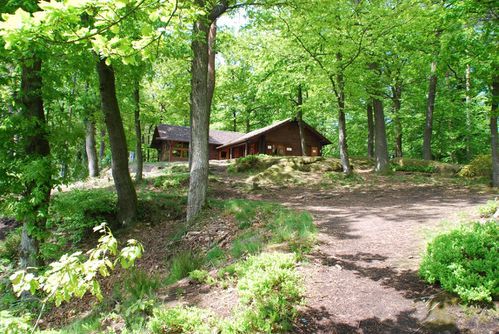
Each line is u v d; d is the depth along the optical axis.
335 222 8.36
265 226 7.88
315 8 11.62
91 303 6.78
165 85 18.34
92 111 10.58
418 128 25.98
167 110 18.52
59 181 7.95
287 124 30.59
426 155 19.39
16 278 2.54
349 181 16.30
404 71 18.16
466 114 22.27
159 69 15.64
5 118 7.45
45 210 7.56
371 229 7.46
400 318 3.83
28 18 2.79
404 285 4.53
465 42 8.10
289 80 17.89
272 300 3.93
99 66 10.16
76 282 2.66
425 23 12.38
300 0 10.77
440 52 9.05
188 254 7.09
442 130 24.83
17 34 2.91
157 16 3.38
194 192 9.84
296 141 31.03
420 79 20.91
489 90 11.68
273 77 18.94
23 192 7.68
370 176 17.22
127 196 11.05
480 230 4.92
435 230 6.71
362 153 35.16
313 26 13.34
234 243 7.12
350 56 14.47
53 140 7.88
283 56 16.50
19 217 7.41
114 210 11.38
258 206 9.81
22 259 7.83
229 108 34.97
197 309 4.11
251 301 4.18
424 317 3.77
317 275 4.95
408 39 14.27
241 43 16.53
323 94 16.05
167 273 6.91
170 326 3.81
